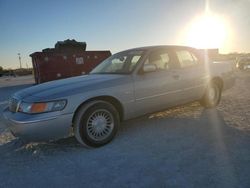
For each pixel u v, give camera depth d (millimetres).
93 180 3076
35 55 18203
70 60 19234
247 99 7246
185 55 5527
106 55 20578
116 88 4246
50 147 4246
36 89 4215
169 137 4340
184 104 5500
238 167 3135
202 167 3186
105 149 4004
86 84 4133
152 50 4961
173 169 3184
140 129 4867
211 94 6051
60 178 3188
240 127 4648
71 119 3826
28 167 3574
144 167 3297
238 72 18734
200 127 4781
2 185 3104
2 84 25938
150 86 4652
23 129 3629
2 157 3996
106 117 4203
